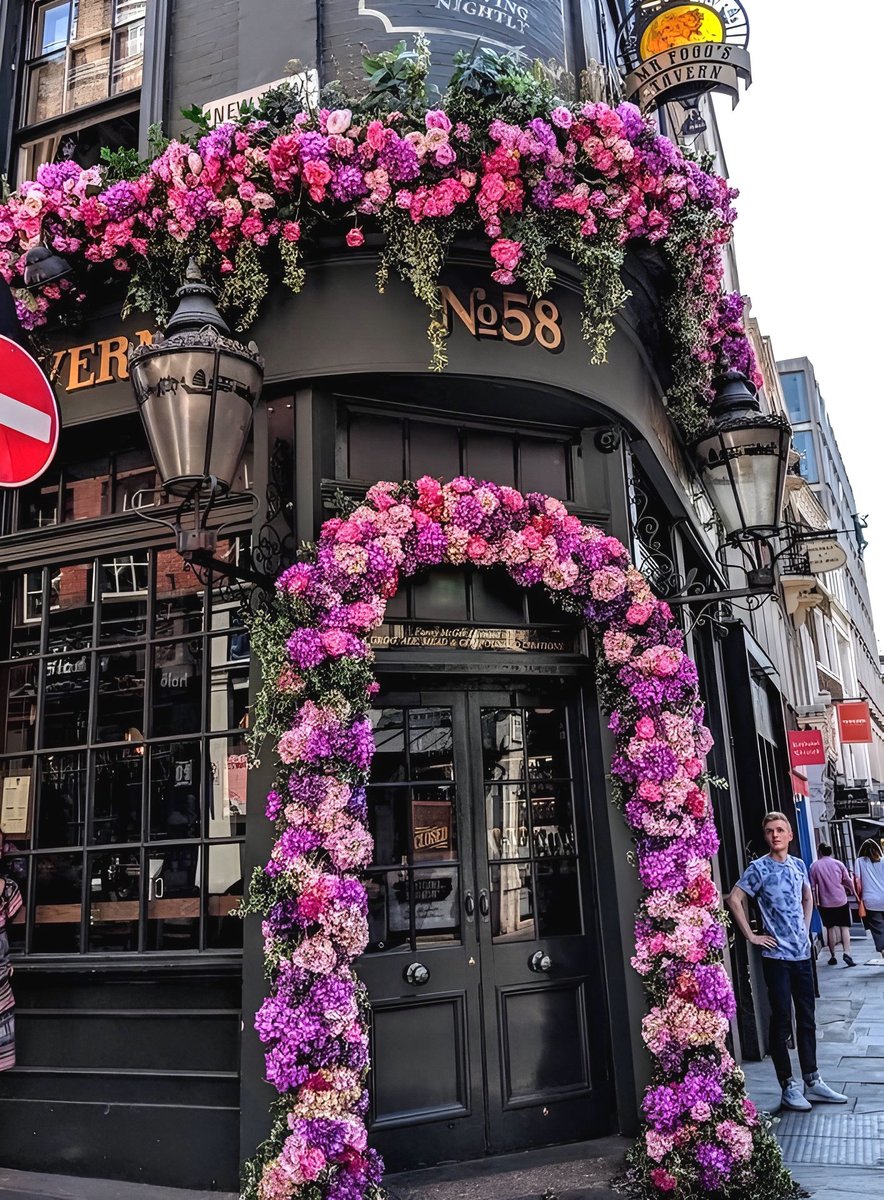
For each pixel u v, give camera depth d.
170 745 5.20
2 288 4.86
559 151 5.04
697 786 5.05
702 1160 4.30
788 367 48.97
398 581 5.05
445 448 5.53
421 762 5.11
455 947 4.95
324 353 5.01
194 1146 4.55
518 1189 4.42
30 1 6.99
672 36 6.74
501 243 4.91
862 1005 9.68
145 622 5.40
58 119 6.63
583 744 5.45
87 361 5.55
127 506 5.64
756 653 10.44
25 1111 4.94
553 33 6.23
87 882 5.16
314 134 4.83
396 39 5.72
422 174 4.88
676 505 7.29
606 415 5.71
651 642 5.21
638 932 4.91
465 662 5.14
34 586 5.79
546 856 5.28
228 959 4.66
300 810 4.31
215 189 4.94
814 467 47.69
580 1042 5.14
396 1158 4.61
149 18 6.30
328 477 5.06
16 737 5.62
